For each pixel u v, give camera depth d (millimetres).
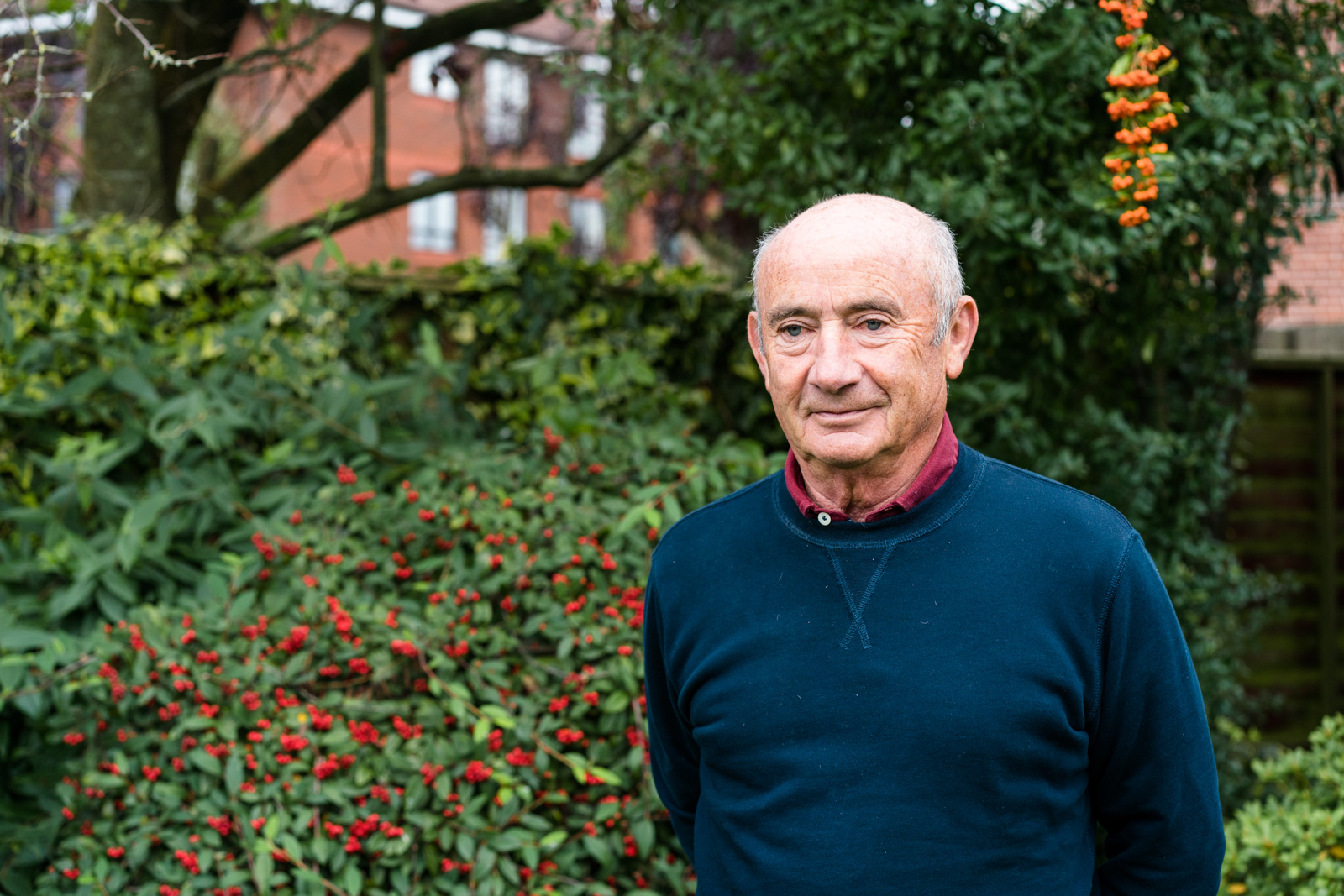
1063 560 1055
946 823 1012
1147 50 1839
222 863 1770
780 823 1065
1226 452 3238
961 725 1011
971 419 2584
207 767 1798
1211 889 1129
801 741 1064
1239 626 3146
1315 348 4062
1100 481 2738
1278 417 3664
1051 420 2805
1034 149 2438
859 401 1063
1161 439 2629
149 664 1917
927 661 1031
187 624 2018
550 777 1892
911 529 1087
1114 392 2967
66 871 1838
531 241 3223
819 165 2576
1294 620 3664
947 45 2539
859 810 1025
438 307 3180
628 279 3279
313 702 1879
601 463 2426
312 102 3848
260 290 3053
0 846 1981
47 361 2607
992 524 1082
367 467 2543
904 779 1021
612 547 2104
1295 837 1917
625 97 2865
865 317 1060
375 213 3613
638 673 1907
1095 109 2438
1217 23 2270
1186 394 3004
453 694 1863
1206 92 2209
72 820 1922
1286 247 3076
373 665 1921
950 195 2291
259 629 1981
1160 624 1065
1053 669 1021
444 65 3312
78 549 2215
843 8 2504
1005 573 1052
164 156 3645
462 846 1751
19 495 2590
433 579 2217
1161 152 1868
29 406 2445
